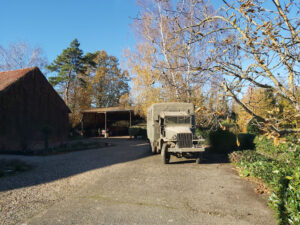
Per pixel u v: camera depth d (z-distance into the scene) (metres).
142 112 26.97
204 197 5.53
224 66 2.79
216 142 12.98
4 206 5.09
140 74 21.84
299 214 3.38
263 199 5.32
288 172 4.82
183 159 11.15
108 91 53.47
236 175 7.71
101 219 4.37
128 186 6.54
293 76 2.60
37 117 18.27
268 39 2.54
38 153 14.11
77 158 12.04
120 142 23.31
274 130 2.51
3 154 13.98
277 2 2.51
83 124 36.12
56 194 5.93
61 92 42.50
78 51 40.38
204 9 3.43
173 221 4.24
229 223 4.12
